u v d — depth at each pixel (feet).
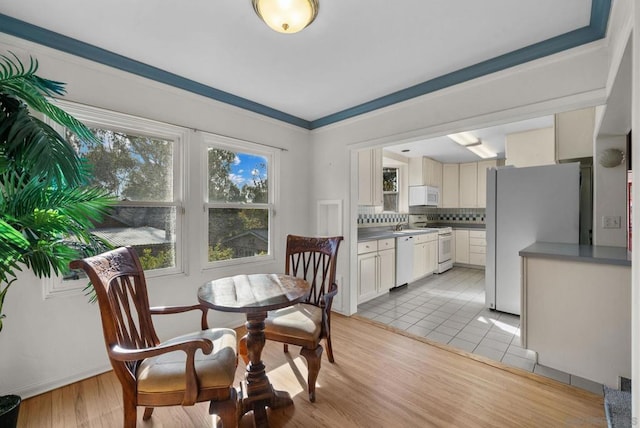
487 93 7.06
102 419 5.15
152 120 7.32
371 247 12.01
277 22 4.90
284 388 6.06
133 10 5.17
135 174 7.26
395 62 6.96
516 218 10.06
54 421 5.08
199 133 8.29
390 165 17.84
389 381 6.29
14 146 4.01
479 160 19.20
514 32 5.80
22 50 5.62
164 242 7.75
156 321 7.53
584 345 6.28
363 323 9.69
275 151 10.38
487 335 8.73
